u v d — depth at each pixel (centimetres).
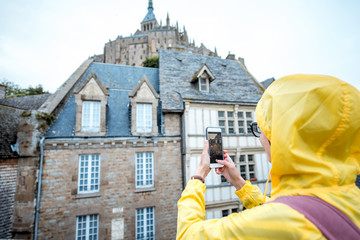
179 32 9381
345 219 54
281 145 69
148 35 7319
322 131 66
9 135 958
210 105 1188
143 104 1112
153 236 988
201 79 1315
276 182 78
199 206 86
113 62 7531
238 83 1477
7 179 841
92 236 905
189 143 1093
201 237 65
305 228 49
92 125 1012
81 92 1002
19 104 1800
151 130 1094
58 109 1016
